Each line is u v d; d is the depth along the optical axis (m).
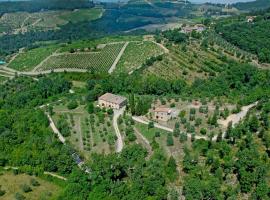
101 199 193.88
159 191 197.62
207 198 195.38
